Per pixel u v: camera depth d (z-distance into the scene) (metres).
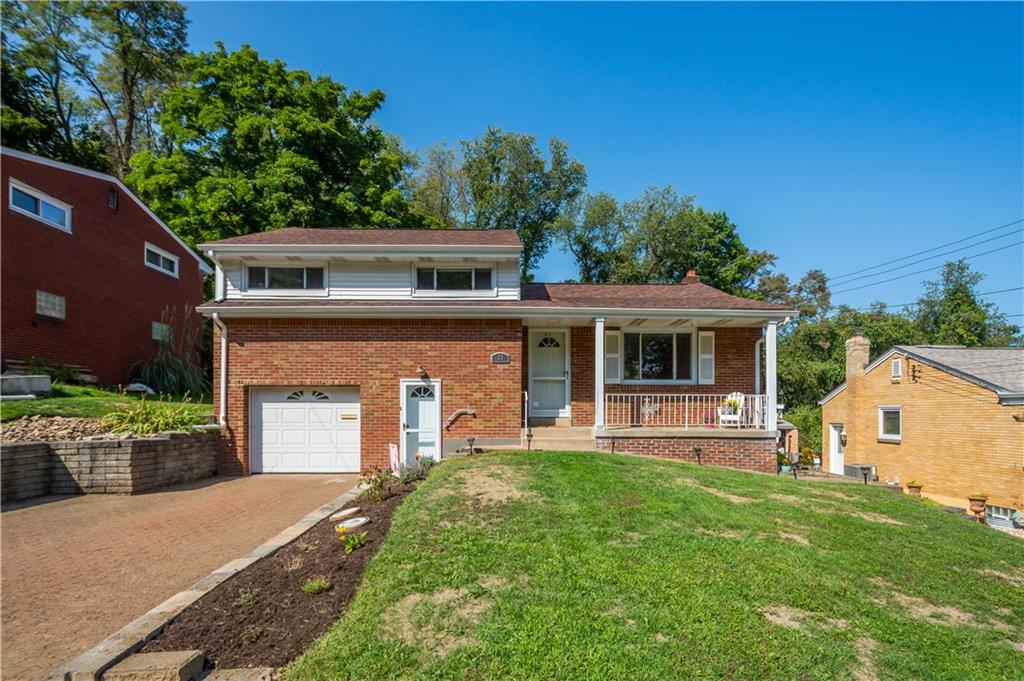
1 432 9.09
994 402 15.13
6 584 5.04
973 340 32.81
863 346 20.77
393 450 8.66
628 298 13.41
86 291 15.66
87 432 9.74
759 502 7.15
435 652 3.59
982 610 4.78
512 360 11.74
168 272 19.66
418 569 4.67
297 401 11.70
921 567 5.53
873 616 4.38
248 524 7.18
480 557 4.91
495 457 8.61
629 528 5.75
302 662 3.49
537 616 4.00
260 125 20.91
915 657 3.88
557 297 13.48
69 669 3.30
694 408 13.26
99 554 5.90
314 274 12.63
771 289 40.22
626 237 33.28
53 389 12.18
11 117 21.91
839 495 8.21
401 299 12.57
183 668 3.34
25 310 13.66
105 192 16.44
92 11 26.81
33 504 8.24
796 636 3.94
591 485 7.07
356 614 4.02
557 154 34.53
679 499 6.77
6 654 3.75
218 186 20.34
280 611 4.15
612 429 11.41
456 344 11.72
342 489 9.76
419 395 11.70
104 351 16.39
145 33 28.81
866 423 20.39
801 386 32.66
